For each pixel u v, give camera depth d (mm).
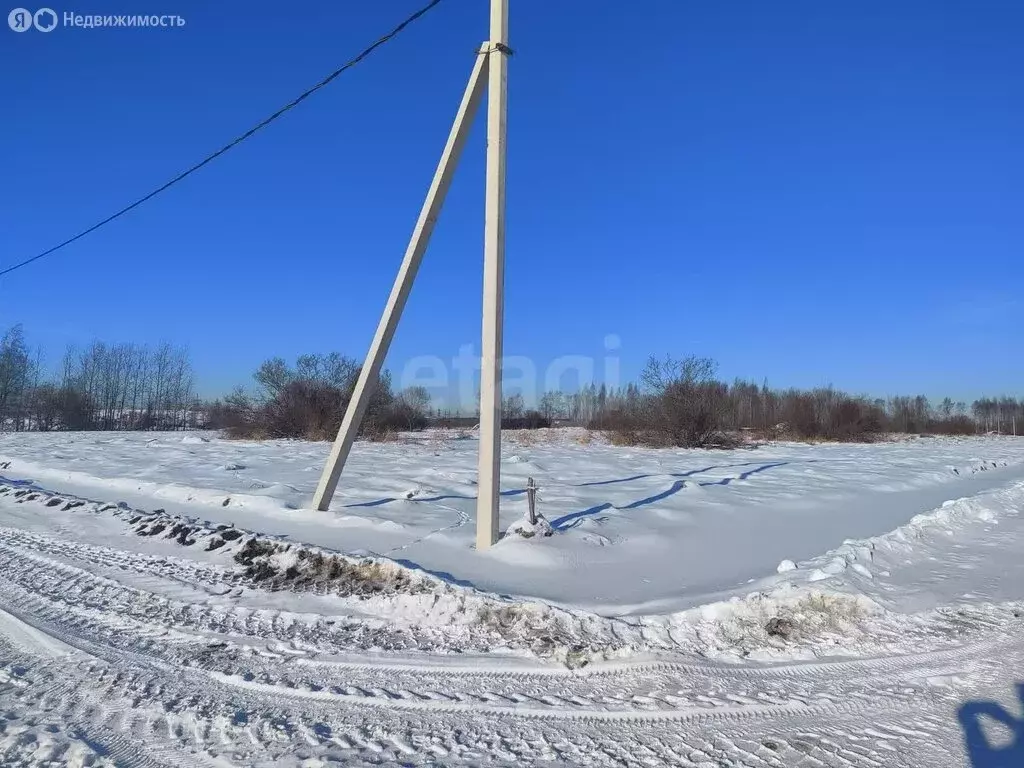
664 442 29766
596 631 5355
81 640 5477
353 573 7023
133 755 3629
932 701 4391
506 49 7891
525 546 7465
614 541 8227
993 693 4504
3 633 5637
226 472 15070
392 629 5742
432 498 11297
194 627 5828
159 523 9477
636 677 4727
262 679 4719
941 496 14242
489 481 7684
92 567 7742
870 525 10172
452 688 4566
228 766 3523
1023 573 7590
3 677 4699
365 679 4727
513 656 5113
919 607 6227
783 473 17578
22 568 7742
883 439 43469
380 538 8344
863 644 5414
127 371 52562
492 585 6387
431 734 3912
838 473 18047
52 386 48812
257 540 8141
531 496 8125
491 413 7734
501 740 3842
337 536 8484
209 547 8422
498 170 7793
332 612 6176
